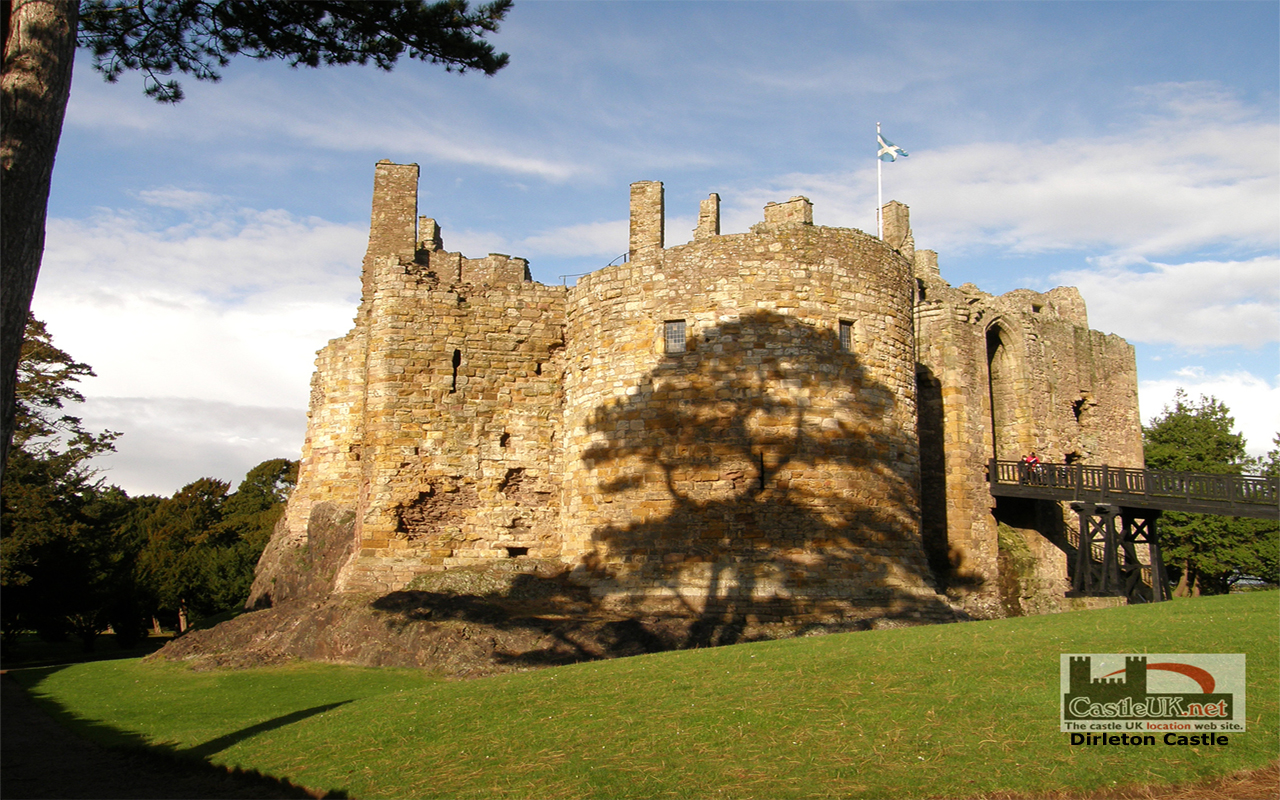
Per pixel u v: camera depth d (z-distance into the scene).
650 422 26.02
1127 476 32.44
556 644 21.53
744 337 25.69
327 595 26.23
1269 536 50.06
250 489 74.50
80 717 17.38
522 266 36.56
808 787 9.77
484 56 17.72
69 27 10.97
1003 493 36.81
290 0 16.75
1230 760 9.95
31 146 10.30
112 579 48.84
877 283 27.20
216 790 12.19
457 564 27.95
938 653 14.03
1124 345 51.41
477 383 29.23
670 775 10.39
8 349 9.84
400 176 33.41
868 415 26.05
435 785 10.95
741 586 24.09
